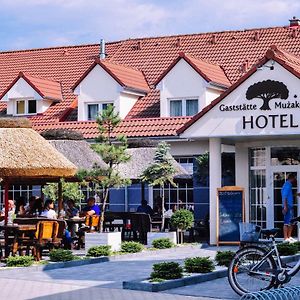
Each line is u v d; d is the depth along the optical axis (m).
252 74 24.72
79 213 27.27
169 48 39.84
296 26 38.97
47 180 25.61
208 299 14.02
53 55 42.78
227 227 25.50
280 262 14.04
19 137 22.17
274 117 24.42
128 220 29.34
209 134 25.31
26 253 21.69
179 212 26.12
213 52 38.25
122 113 35.69
